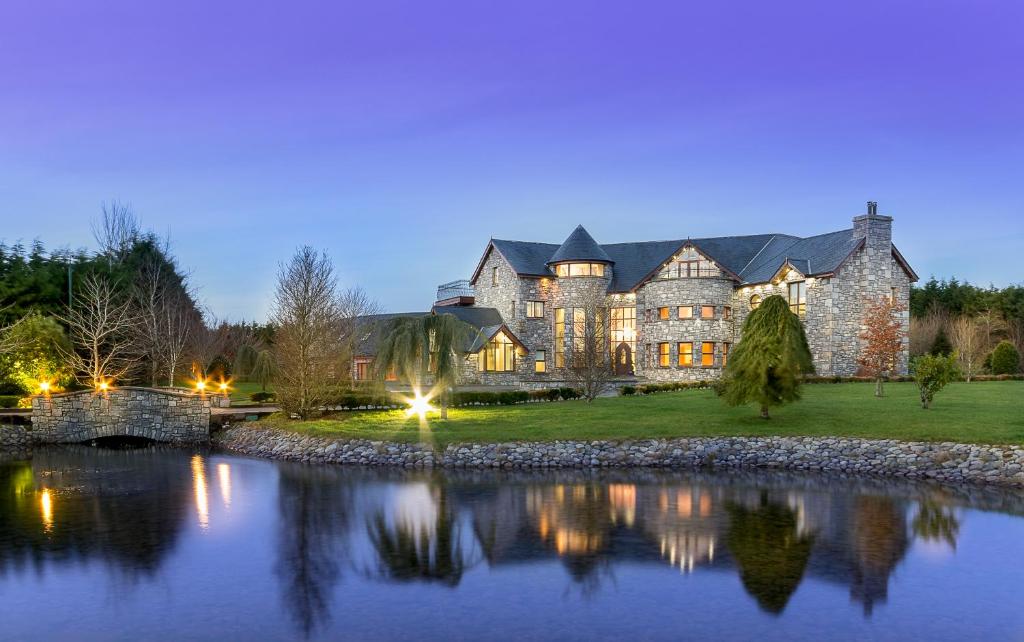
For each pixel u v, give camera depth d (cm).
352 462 3138
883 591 1519
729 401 3428
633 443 3088
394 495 2466
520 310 6016
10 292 5069
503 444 3108
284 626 1355
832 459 2895
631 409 3819
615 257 6419
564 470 2925
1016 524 2027
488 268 6562
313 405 3903
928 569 1653
